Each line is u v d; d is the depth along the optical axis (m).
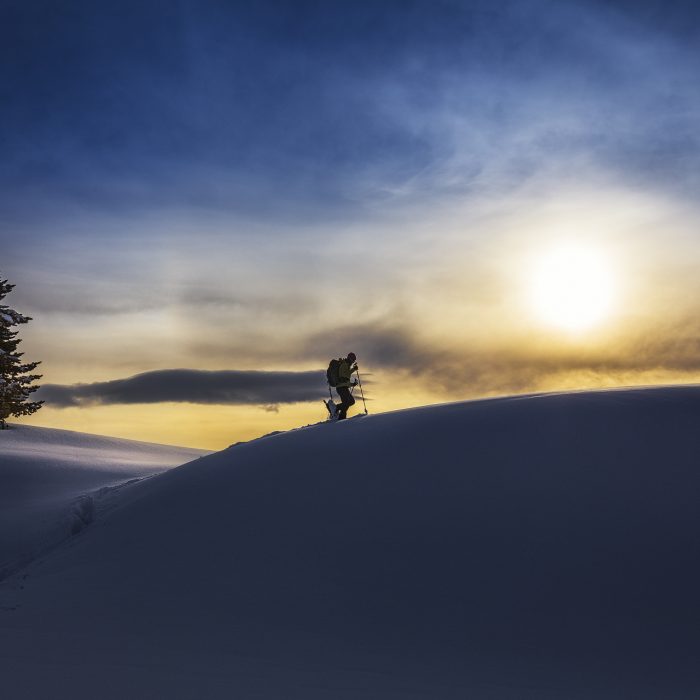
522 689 8.41
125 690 7.65
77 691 7.56
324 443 16.14
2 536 17.81
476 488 12.85
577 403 15.34
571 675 8.89
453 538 11.81
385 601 10.77
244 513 13.72
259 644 9.66
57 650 9.05
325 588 11.20
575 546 11.27
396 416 17.19
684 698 8.34
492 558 11.29
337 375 19.53
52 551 14.83
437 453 14.18
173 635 9.92
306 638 9.88
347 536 12.34
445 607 10.52
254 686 8.00
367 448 15.20
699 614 9.98
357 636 9.95
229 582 11.63
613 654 9.38
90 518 16.52
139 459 35.69
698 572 10.59
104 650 9.14
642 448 13.20
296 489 14.16
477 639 9.81
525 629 9.97
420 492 13.08
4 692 7.46
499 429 14.62
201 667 8.59
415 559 11.53
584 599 10.38
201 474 16.27
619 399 15.32
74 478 26.91
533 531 11.66
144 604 11.12
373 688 8.17
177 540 13.27
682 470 12.52
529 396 16.75
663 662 9.18
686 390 15.75
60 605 11.21
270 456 16.14
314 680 8.33
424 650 9.55
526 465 13.20
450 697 8.04
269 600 11.03
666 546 11.07
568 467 12.95
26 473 27.09
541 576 10.84
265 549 12.38
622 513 11.76
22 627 10.16
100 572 12.56
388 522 12.48
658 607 10.14
